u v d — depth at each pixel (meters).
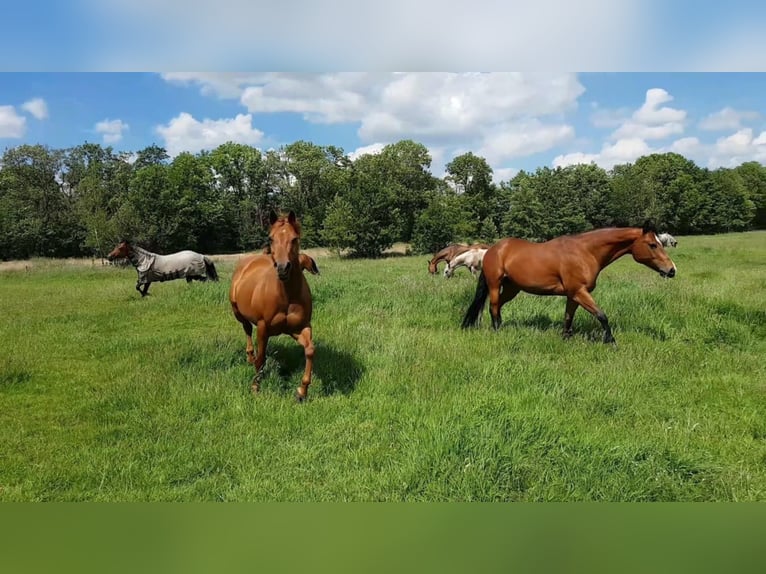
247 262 5.82
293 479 3.37
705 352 6.17
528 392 4.62
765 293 9.27
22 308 10.51
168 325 8.59
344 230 32.91
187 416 4.48
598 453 3.45
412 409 4.38
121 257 11.96
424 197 48.97
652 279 11.91
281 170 59.09
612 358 5.79
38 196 44.06
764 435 4.01
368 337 6.61
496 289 7.14
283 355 5.96
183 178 46.88
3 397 5.20
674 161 68.94
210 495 3.19
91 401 4.94
